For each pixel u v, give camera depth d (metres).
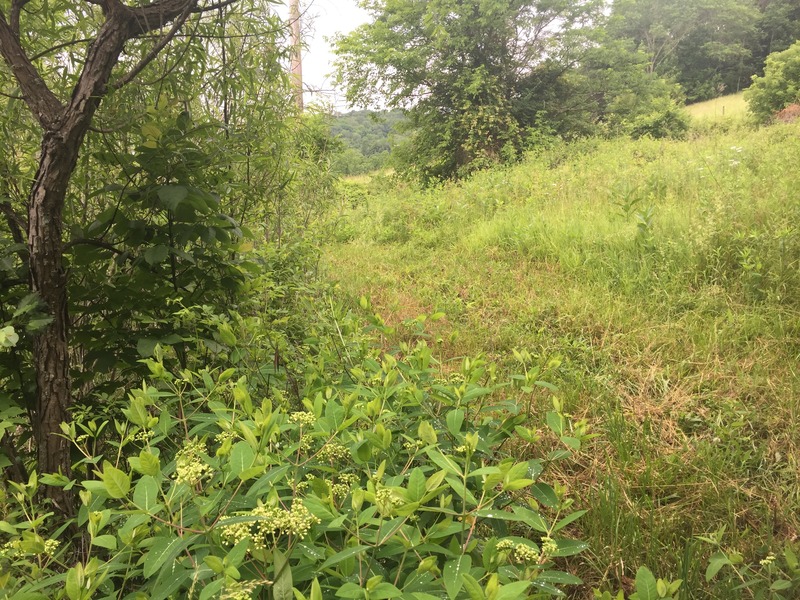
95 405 2.38
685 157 8.80
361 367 2.39
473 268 5.76
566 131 16.23
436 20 15.60
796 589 1.70
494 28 15.40
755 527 2.12
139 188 2.43
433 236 7.55
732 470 2.41
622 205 6.33
